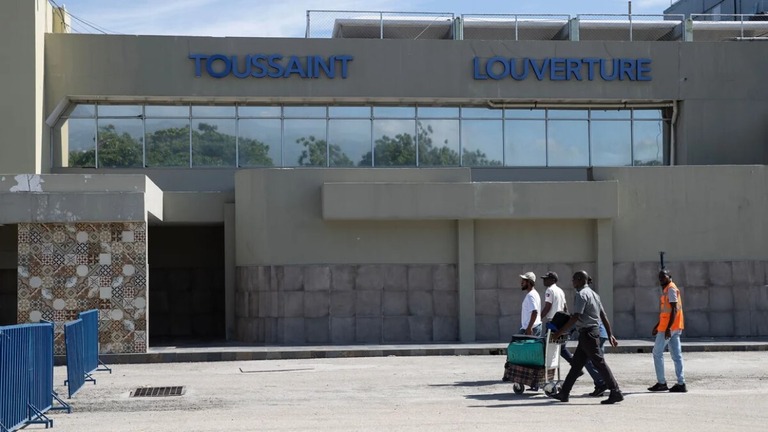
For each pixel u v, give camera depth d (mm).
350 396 15836
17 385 12234
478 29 32250
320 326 26906
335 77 30578
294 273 26969
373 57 30719
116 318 23219
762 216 28188
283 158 30922
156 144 30609
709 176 28109
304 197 27141
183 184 30562
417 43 30828
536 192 27156
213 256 32875
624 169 27984
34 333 13180
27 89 28344
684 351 24797
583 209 27266
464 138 31500
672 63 31562
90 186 23375
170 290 32688
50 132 30016
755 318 28062
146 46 29984
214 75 30125
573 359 14742
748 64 31797
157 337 31500
